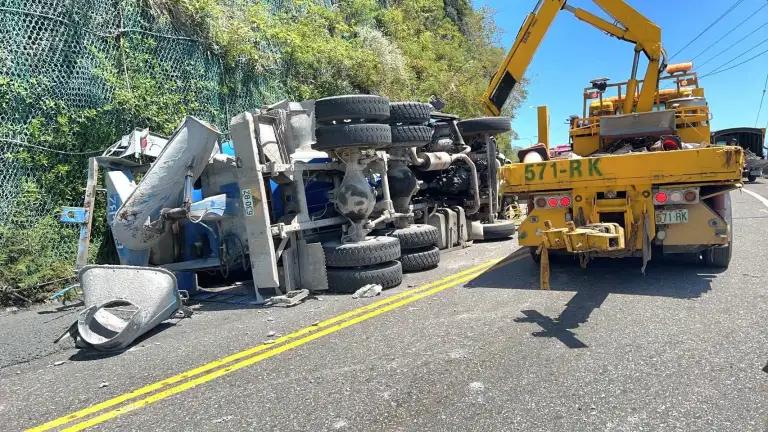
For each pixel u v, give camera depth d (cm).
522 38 1128
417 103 756
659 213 562
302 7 1404
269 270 589
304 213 644
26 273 666
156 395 349
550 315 477
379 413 303
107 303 468
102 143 806
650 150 738
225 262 658
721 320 434
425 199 935
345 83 1377
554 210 601
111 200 686
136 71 875
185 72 967
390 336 441
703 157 530
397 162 785
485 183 1034
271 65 1180
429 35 2195
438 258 760
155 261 683
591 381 330
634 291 548
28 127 729
